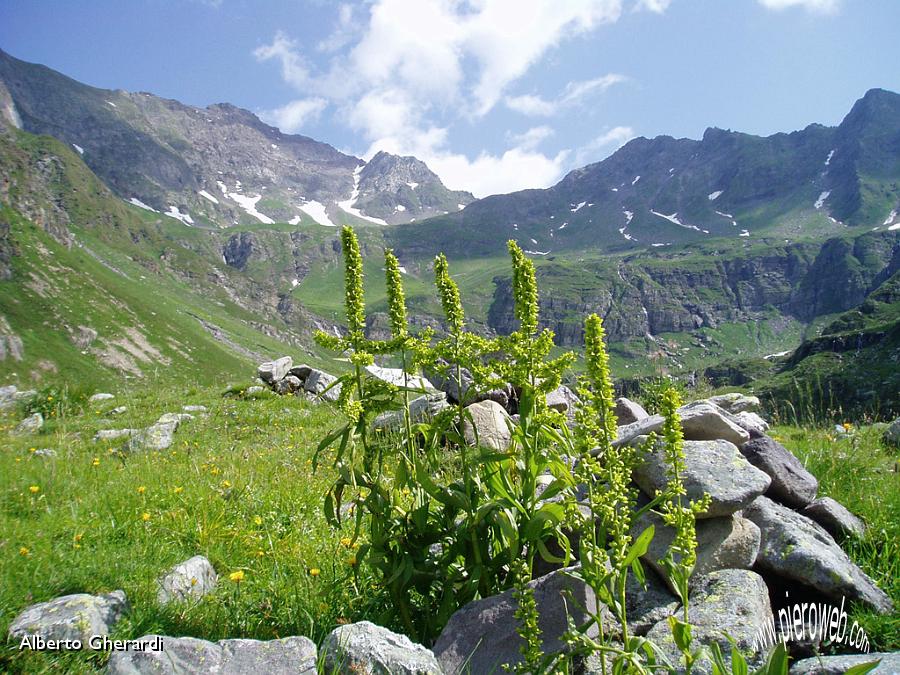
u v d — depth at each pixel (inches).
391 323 212.5
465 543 208.4
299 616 219.0
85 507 331.9
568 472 188.1
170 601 218.8
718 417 266.7
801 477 276.2
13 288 6806.1
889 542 251.3
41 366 6003.9
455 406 210.1
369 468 209.3
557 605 188.7
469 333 206.8
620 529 154.3
